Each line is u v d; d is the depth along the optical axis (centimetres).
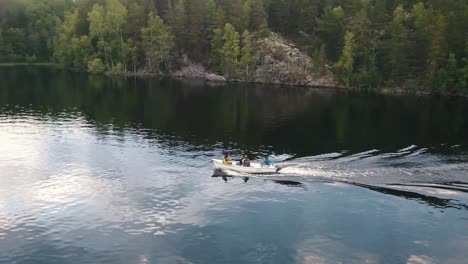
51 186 5194
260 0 16638
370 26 14275
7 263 3622
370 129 8281
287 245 3897
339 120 9144
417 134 7831
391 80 13512
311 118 9356
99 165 5969
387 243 3922
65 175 5566
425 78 12875
